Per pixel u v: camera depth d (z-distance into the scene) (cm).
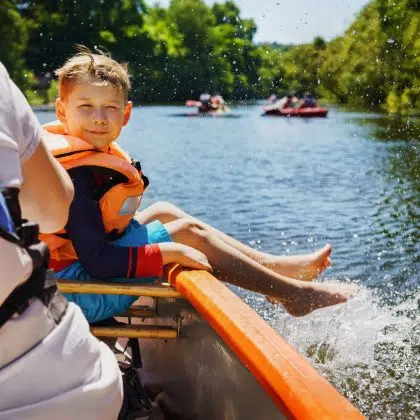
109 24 4834
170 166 1071
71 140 174
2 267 87
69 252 177
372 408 206
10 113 92
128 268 172
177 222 206
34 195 100
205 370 166
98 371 102
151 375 204
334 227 587
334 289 227
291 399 112
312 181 883
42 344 93
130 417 147
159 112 3188
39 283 93
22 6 4478
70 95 182
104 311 174
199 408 171
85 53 193
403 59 2677
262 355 126
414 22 2678
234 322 140
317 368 229
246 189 815
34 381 93
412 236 544
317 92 2952
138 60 4962
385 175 943
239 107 3772
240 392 147
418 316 287
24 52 4347
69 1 4575
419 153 1233
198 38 5609
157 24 5356
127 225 189
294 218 629
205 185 850
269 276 216
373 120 2339
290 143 1475
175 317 180
